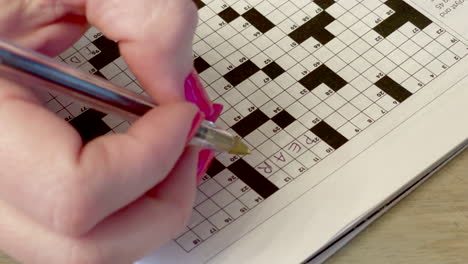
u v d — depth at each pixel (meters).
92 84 0.28
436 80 0.34
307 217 0.32
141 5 0.30
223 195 0.32
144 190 0.28
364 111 0.34
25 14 0.31
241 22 0.36
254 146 0.33
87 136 0.33
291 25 0.36
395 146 0.33
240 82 0.34
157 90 0.30
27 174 0.26
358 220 0.32
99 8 0.30
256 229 0.31
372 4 0.36
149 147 0.27
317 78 0.34
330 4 0.36
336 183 0.32
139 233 0.29
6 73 0.27
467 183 0.33
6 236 0.28
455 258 0.31
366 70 0.35
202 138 0.30
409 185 0.32
